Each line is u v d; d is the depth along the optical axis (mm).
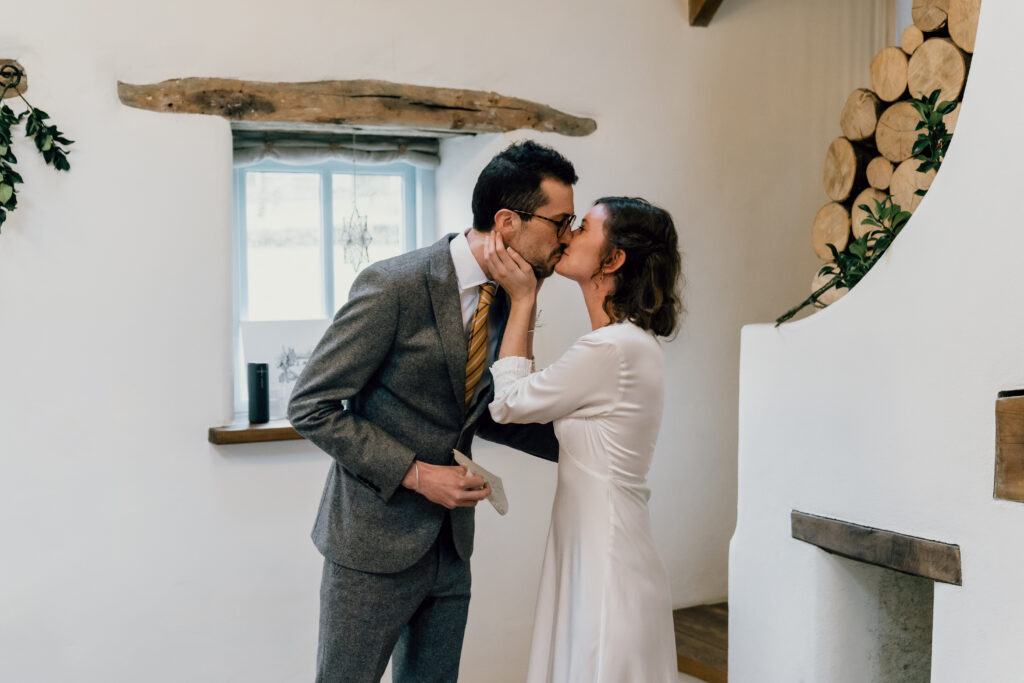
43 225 2660
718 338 3580
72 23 2666
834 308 2297
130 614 2793
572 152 3273
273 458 2924
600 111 3322
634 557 2066
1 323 2635
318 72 2932
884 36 3771
